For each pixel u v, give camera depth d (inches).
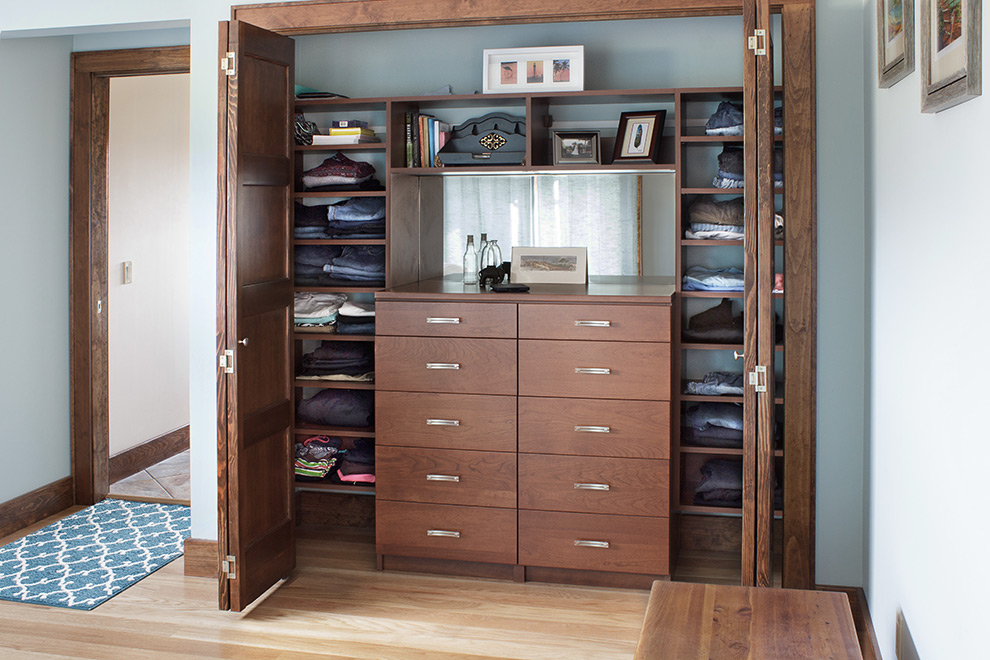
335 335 152.3
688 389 141.0
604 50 148.4
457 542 138.5
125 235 195.3
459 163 145.3
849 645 77.1
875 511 111.8
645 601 129.8
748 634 79.6
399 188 149.8
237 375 118.8
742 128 132.9
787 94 123.6
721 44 144.5
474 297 134.7
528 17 134.6
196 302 139.1
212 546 139.0
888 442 101.2
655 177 150.8
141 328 202.5
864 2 120.7
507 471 135.8
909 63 84.8
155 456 207.5
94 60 168.7
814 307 124.7
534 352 133.3
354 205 149.4
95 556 146.9
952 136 69.0
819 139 123.6
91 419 174.7
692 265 149.2
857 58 121.9
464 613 125.7
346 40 158.4
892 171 98.3
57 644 115.3
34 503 164.2
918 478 82.9
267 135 126.0
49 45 164.6
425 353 137.4
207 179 137.5
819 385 125.5
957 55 64.7
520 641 117.0
